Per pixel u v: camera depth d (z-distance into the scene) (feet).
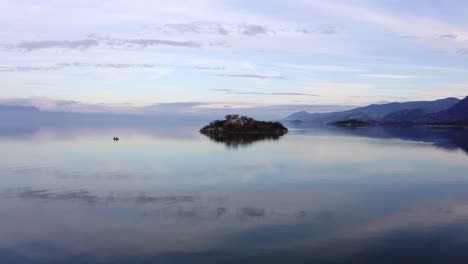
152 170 208.03
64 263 89.51
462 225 113.60
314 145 378.32
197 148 334.24
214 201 140.67
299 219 119.34
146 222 116.26
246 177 188.14
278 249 96.43
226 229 110.01
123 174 194.49
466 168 221.66
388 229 110.22
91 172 200.03
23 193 151.33
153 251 95.45
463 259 90.63
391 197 147.95
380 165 233.35
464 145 382.63
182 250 96.07
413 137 532.73
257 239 102.73
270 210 129.18
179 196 147.95
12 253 94.99
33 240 102.73
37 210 128.26
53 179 179.52
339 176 192.95
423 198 146.41
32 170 204.64
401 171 210.59
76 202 138.21
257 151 312.50
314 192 155.84
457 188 164.66
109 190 157.58
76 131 583.99
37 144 350.23
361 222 116.37
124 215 122.93
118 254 93.86
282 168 218.38
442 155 288.30
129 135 508.53
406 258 91.15
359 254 93.30
